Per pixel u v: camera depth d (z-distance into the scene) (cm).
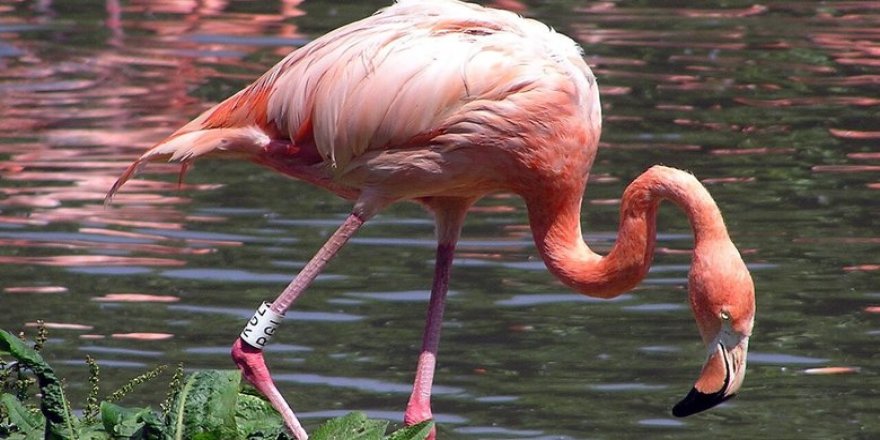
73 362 1035
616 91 1941
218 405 691
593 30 2338
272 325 888
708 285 847
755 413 984
